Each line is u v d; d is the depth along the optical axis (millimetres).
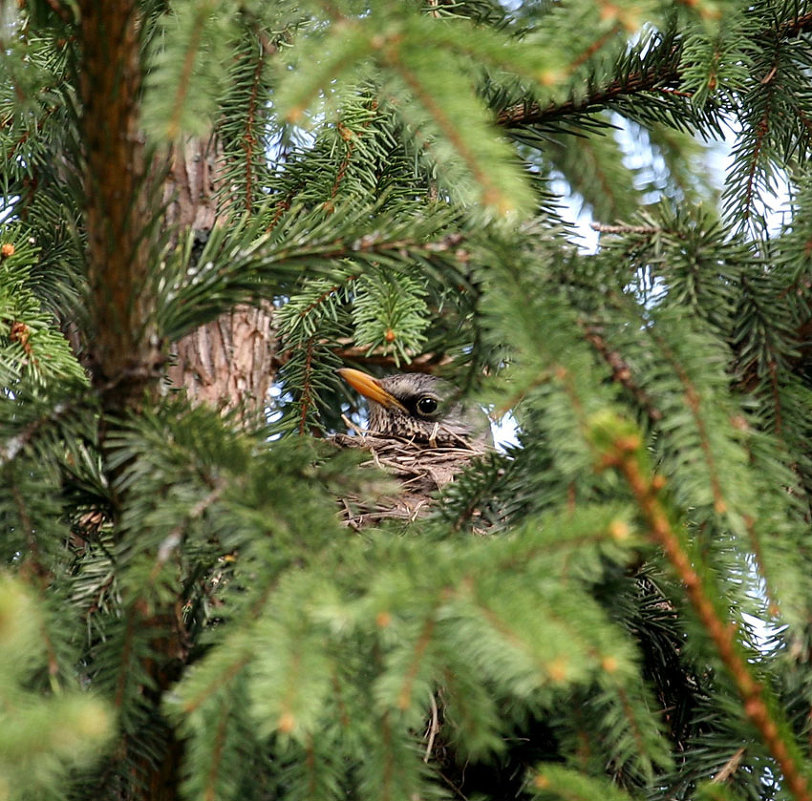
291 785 4273
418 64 3998
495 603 3611
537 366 4484
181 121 4043
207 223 8609
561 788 4242
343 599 3977
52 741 2916
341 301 9242
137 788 4793
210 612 5094
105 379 4750
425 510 8930
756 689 4105
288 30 5711
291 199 7746
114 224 4594
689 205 5719
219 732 3973
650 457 4828
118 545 4656
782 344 5582
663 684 6652
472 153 3953
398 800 4027
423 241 5047
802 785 4070
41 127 7406
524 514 5285
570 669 3412
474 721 3891
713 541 4832
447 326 7484
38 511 4551
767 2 7559
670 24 7055
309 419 9312
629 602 5535
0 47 5238
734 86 6828
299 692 3574
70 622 4602
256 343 9078
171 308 4891
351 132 7352
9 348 6727
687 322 4918
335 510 4871
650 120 8070
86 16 4375
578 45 4500
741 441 4883
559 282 5020
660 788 5422
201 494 4387
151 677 4773
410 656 3645
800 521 5227
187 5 4223
